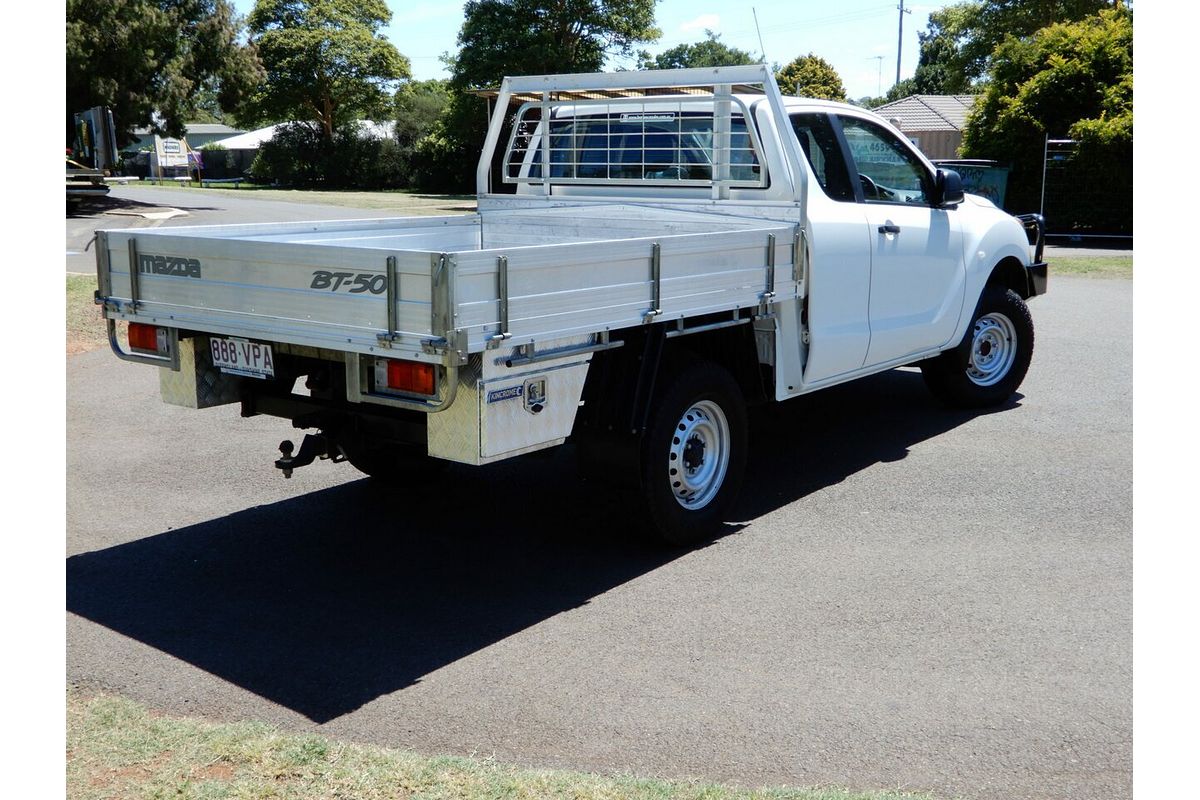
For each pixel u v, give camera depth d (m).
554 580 4.94
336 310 4.18
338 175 59.03
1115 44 24.14
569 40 48.44
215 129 98.94
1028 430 7.52
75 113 33.53
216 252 4.58
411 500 6.18
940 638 4.26
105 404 8.45
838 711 3.70
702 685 3.90
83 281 13.95
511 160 7.50
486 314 3.96
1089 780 3.26
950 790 3.21
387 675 4.00
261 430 7.72
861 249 6.31
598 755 3.42
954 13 50.03
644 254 4.65
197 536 5.56
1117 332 11.38
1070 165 24.11
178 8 36.28
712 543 5.41
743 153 6.23
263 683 3.93
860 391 8.90
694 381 5.16
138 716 3.62
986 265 7.67
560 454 7.16
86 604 4.66
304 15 62.19
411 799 3.11
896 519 5.72
